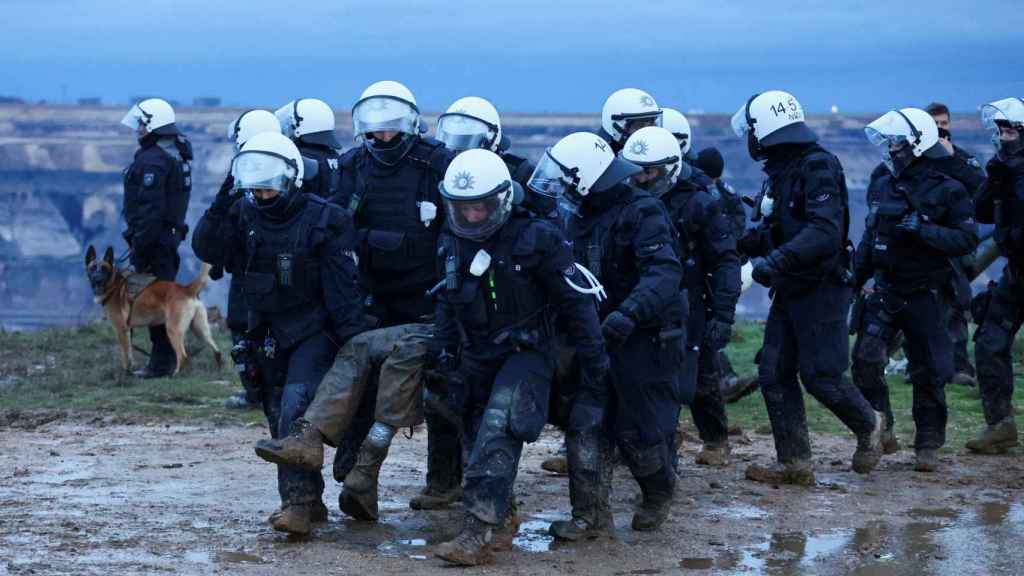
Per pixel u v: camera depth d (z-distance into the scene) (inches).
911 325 330.0
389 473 327.3
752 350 547.8
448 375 239.9
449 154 265.7
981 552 244.1
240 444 372.2
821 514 278.7
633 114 308.5
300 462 239.8
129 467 333.7
